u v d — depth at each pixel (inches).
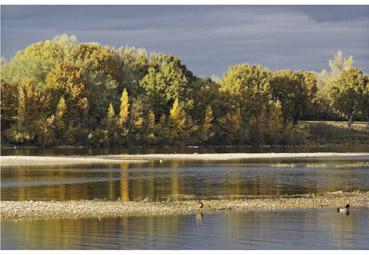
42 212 2102.6
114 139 6899.6
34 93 6560.0
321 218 2087.8
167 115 7529.5
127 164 4500.5
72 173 3686.0
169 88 7500.0
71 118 6811.0
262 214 2146.9
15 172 3730.3
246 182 3166.8
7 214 2062.0
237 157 5383.9
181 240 1763.0
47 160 4714.6
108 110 7027.6
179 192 2728.8
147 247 1691.7
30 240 1743.4
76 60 7583.7
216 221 2012.8
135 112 7130.9
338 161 4911.4
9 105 6594.5
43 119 6540.4
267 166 4318.4
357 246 1724.9
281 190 2817.4
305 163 4648.1
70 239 1761.8
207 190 2805.1
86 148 6683.1
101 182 3152.1
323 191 2790.4
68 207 2196.1
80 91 6825.8
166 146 7293.3
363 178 3400.6
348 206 2203.5
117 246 1695.4
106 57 7824.8
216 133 7800.2
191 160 4995.1
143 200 2461.9
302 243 1750.7
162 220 2018.9
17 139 6378.0
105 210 2165.4
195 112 7687.0
